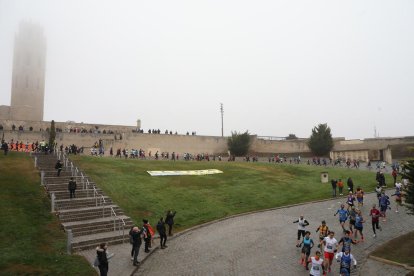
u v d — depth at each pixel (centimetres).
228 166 4438
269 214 2597
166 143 6200
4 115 6919
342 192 3322
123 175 3225
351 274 1462
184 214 2480
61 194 2391
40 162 3131
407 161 1781
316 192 3338
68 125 6075
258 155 6794
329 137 6556
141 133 5956
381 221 2289
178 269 1512
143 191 2825
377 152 6134
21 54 7838
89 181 2825
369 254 1683
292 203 2953
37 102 7912
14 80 7812
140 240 1582
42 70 8081
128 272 1458
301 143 6938
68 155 3925
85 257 1619
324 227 1731
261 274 1450
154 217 2348
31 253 1584
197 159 5662
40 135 5222
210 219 2442
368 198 2977
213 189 3172
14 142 5022
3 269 1399
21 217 1961
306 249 1523
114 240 1875
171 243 1922
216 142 6731
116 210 2281
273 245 1848
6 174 2623
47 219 2005
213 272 1472
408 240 1861
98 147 5266
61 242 1767
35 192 2350
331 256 1489
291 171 4406
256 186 3425
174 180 3319
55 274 1397
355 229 1895
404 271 1484
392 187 3450
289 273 1460
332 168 4741
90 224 1992
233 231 2141
